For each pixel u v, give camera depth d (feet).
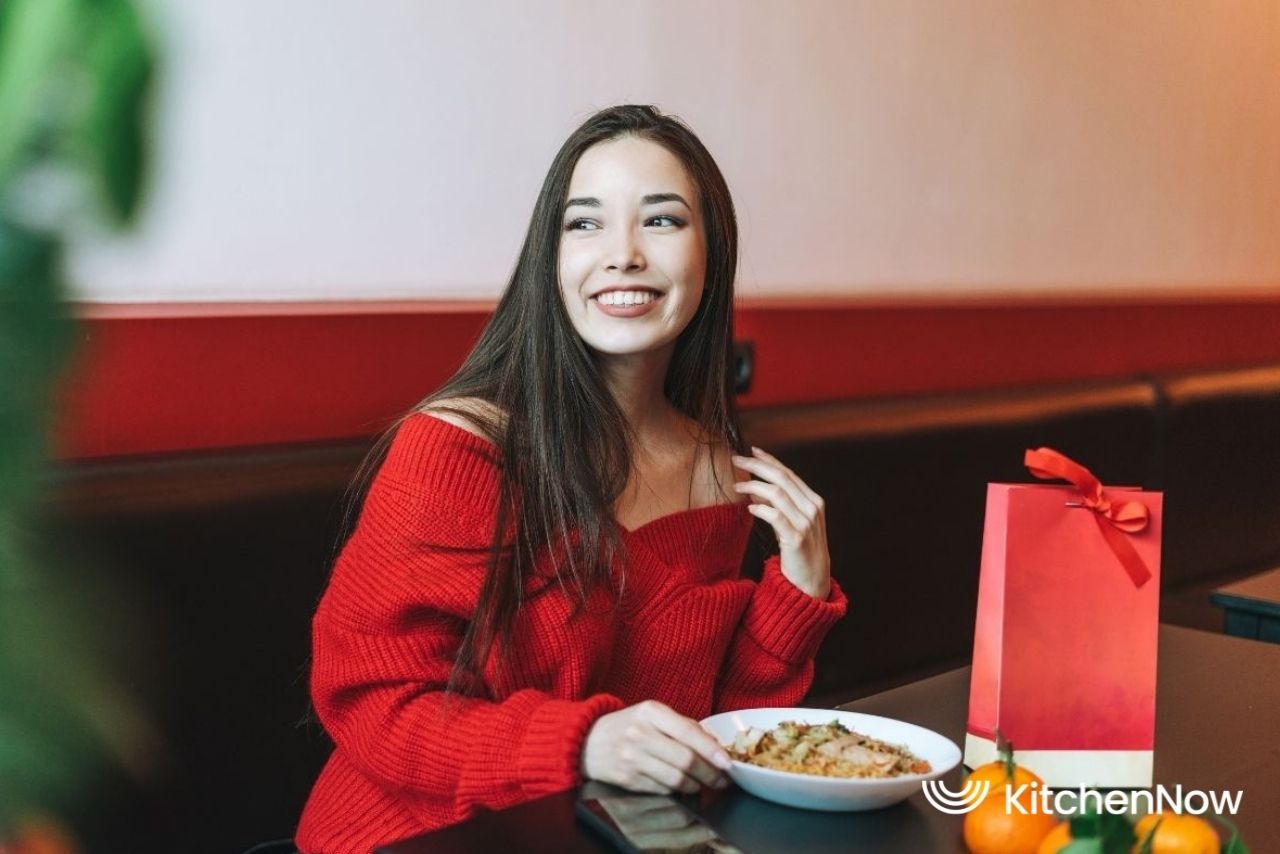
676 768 3.51
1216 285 13.23
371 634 4.43
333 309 6.57
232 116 6.31
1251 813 3.67
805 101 9.05
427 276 7.19
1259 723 4.50
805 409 8.11
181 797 5.09
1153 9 11.84
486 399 4.77
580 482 4.63
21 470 0.51
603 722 3.76
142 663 0.54
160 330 5.90
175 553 5.09
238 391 6.20
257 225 6.48
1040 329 10.98
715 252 5.03
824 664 8.10
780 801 3.47
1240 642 5.56
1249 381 11.75
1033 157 10.91
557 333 4.77
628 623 4.80
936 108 10.02
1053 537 3.66
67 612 0.52
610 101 7.91
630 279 4.66
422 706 4.27
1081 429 9.96
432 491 4.50
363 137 6.82
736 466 5.25
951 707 4.53
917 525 8.66
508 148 7.45
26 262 0.49
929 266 10.17
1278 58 13.48
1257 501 11.96
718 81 8.50
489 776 3.94
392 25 6.86
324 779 4.81
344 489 5.71
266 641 5.40
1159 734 4.34
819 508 5.03
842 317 9.30
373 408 6.72
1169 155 12.34
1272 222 13.84
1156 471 10.79
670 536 5.04
